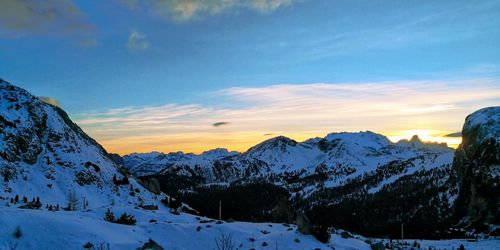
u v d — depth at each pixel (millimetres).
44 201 76312
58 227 30297
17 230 28500
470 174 137500
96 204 87125
